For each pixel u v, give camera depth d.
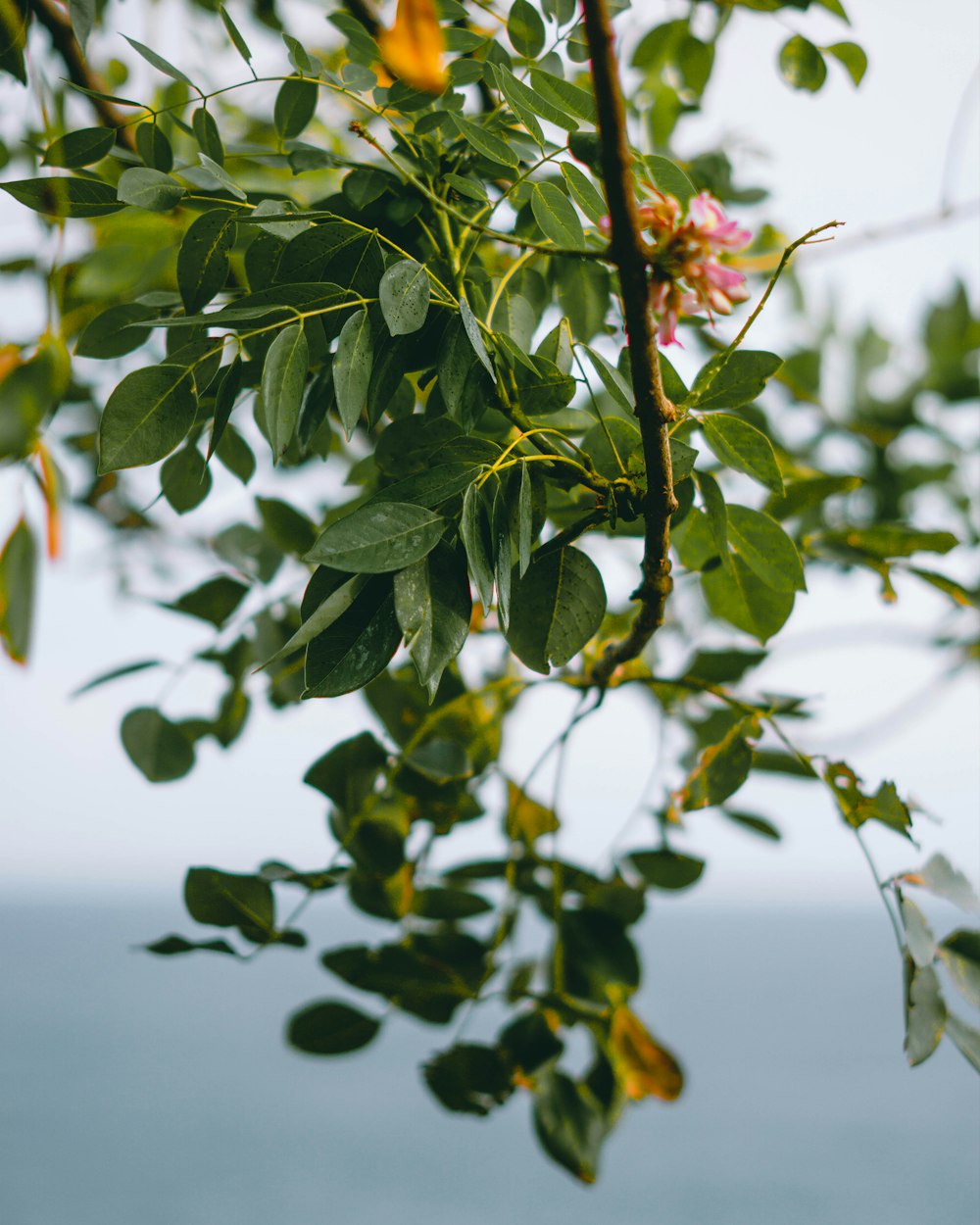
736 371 0.76
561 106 0.70
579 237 0.74
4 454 0.73
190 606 1.17
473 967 1.10
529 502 0.68
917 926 0.82
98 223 1.11
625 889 1.21
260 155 0.83
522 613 0.77
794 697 1.16
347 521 0.58
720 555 0.88
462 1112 1.07
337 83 0.77
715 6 1.25
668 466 0.63
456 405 0.69
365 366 0.66
